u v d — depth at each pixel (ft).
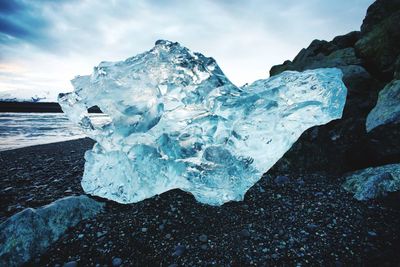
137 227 9.45
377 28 19.42
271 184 12.97
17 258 8.00
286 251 8.29
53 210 9.53
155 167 10.55
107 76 10.74
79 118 11.51
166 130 11.29
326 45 25.71
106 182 10.88
